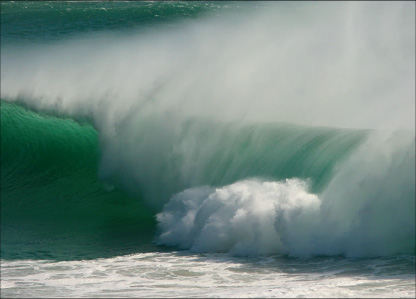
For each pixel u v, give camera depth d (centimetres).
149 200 5256
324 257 3662
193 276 3303
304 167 4478
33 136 6100
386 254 3641
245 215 3931
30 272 3441
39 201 5434
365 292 2867
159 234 4378
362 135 4450
